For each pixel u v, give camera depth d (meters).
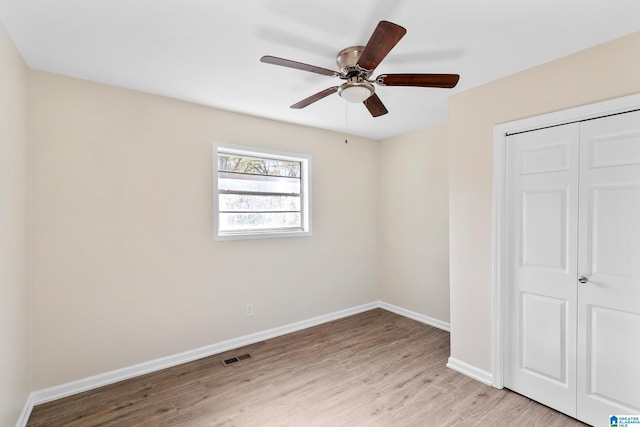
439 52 1.90
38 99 2.12
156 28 1.65
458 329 2.54
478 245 2.39
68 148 2.22
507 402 2.13
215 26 1.63
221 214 3.04
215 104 2.79
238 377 2.47
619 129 1.77
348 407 2.09
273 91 2.50
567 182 1.98
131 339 2.47
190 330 2.76
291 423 1.93
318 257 3.64
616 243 1.79
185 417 1.99
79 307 2.27
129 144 2.46
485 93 2.34
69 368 2.23
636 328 1.73
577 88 1.89
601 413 1.85
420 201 3.72
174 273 2.68
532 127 2.11
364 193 4.09
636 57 1.68
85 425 1.91
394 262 4.07
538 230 2.12
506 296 2.27
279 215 3.43
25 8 1.47
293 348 3.00
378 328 3.51
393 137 4.04
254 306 3.15
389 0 1.43
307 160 3.52
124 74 2.20
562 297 2.01
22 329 1.91
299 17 1.56
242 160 3.18
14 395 1.77
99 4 1.45
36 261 2.11
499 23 1.61
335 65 2.08
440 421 1.94
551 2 1.45
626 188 1.75
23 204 1.95
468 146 2.45
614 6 1.47
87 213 2.30
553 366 2.05
